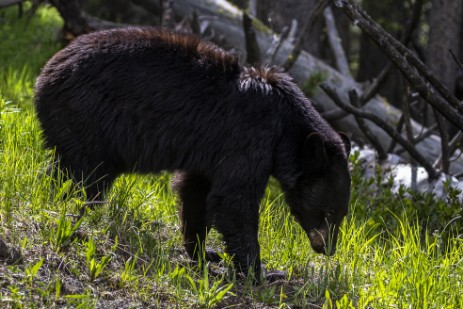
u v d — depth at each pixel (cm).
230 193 939
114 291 834
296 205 1021
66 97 940
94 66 942
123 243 938
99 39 964
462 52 3428
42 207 914
